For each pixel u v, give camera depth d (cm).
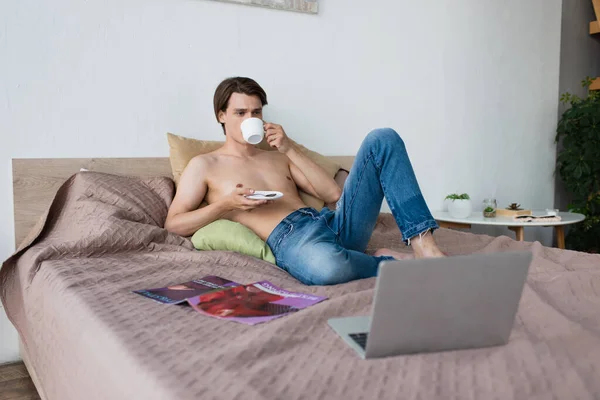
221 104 172
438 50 278
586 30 393
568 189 345
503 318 76
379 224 212
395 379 66
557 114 343
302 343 79
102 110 189
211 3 207
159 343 79
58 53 179
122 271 127
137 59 194
